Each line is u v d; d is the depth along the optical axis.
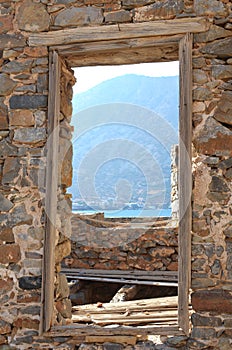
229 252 3.43
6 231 3.73
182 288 3.45
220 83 3.54
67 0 3.79
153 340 3.51
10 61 3.82
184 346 3.44
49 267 3.63
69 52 3.77
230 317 3.38
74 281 7.24
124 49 3.71
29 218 3.71
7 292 3.68
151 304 4.83
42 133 3.74
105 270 7.45
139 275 7.26
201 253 3.45
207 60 3.57
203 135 3.53
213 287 3.42
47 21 3.79
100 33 3.70
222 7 3.58
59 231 3.94
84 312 4.51
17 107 3.78
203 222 3.47
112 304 4.92
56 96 3.74
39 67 3.78
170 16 3.63
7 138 3.79
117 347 3.51
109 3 3.73
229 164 3.48
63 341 3.58
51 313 3.62
